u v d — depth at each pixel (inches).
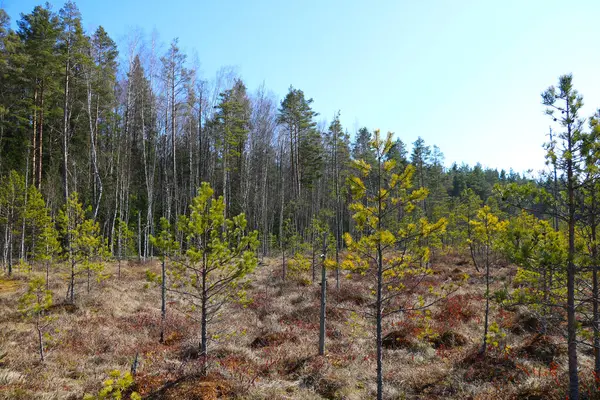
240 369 367.6
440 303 638.5
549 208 286.8
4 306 542.6
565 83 277.6
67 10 874.8
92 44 1072.8
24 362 356.2
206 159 1571.1
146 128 1496.1
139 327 511.8
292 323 574.6
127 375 225.3
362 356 432.1
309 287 796.0
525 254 275.1
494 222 463.5
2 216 793.6
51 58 853.2
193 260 335.3
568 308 271.6
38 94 1039.0
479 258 1210.0
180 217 342.0
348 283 820.0
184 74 1096.8
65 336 447.2
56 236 673.0
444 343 471.5
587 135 263.9
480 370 374.6
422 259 301.7
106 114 1255.5
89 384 310.8
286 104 1430.9
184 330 506.6
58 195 1104.8
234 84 1470.2
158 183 1537.9
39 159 1094.4
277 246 1243.8
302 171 1584.6
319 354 430.9
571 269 268.7
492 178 2982.3
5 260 851.4
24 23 1181.1
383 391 340.8
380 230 289.6
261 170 1632.6
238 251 345.4
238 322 557.6
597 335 280.4
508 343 445.4
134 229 1419.8
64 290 674.8
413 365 405.4
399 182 287.1
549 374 337.7
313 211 1707.7
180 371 335.3
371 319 574.9
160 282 339.3
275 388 323.6
